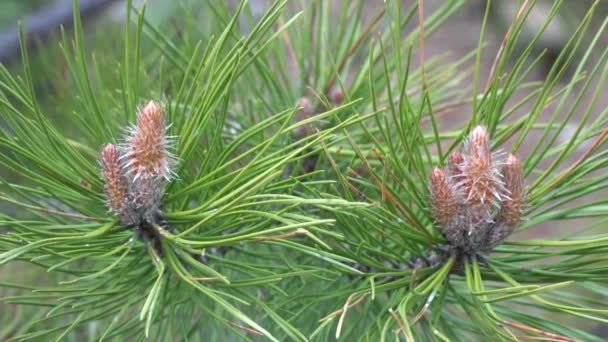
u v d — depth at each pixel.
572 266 0.36
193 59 0.35
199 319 0.40
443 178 0.35
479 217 0.34
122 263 0.37
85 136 0.46
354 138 0.42
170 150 0.35
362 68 0.43
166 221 0.35
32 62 0.62
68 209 0.43
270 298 0.40
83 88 0.36
